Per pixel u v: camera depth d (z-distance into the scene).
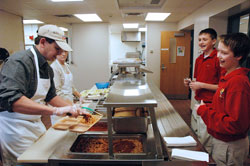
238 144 1.32
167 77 5.89
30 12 4.21
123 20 5.48
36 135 1.58
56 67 2.35
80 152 1.26
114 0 3.33
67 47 1.38
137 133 1.44
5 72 1.21
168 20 5.54
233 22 3.35
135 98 1.24
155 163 1.09
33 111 1.20
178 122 1.72
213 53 1.97
